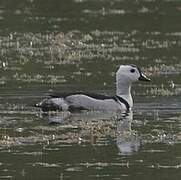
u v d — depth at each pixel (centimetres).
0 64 3188
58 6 4769
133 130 2167
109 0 5128
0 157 1888
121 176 1738
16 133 2120
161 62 3234
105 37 3828
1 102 2523
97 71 3050
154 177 1727
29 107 2469
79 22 4216
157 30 4041
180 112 2419
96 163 1839
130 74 2539
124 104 2505
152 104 2525
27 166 1812
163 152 1942
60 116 2384
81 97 2494
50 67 3131
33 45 3594
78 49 3522
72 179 1709
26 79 2881
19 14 4444
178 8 4716
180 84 2831
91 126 2211
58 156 1895
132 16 4422
